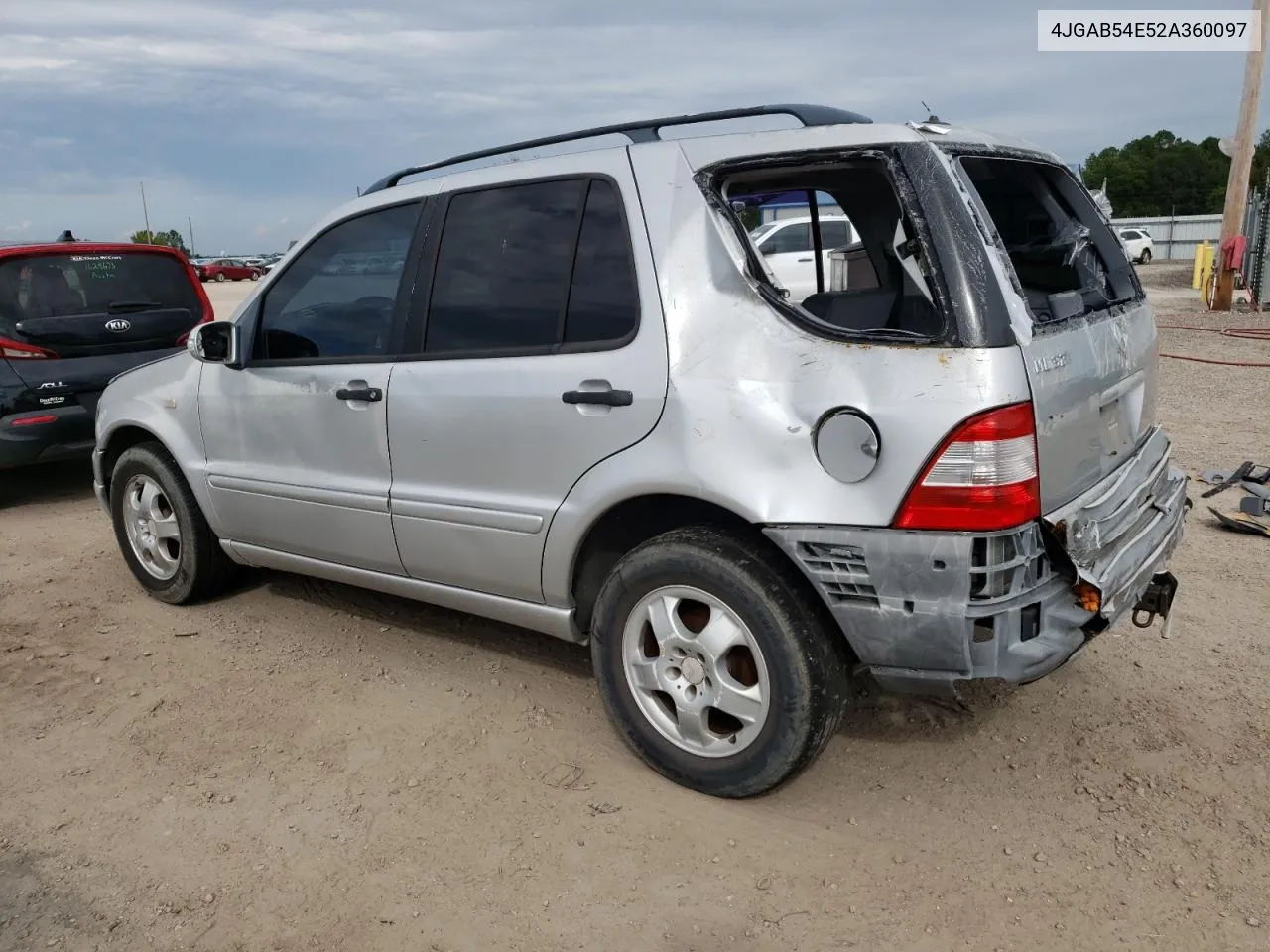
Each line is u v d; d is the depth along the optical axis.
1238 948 2.44
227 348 4.10
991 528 2.54
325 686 3.95
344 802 3.15
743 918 2.60
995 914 2.58
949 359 2.54
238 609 4.78
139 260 7.36
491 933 2.57
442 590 3.74
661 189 3.05
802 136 2.89
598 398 3.06
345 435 3.83
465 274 3.50
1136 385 3.40
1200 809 2.99
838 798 3.10
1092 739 3.38
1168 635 4.16
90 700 3.89
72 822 3.08
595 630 3.23
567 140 3.36
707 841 2.91
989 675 2.61
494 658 4.15
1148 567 3.11
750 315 2.84
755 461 2.78
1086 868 2.75
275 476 4.13
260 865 2.86
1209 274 20.42
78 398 6.86
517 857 2.86
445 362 3.49
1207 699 3.62
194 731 3.63
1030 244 3.62
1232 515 5.57
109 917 2.66
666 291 2.98
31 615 4.77
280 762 3.41
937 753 3.34
